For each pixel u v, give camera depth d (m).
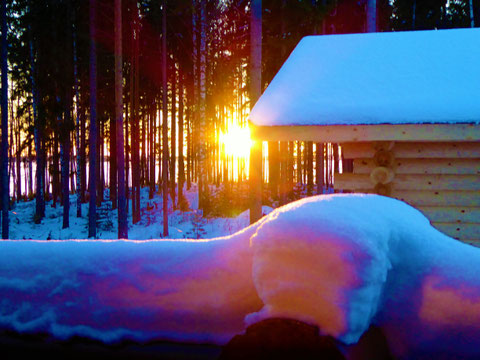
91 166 17.09
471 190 5.46
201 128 20.44
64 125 19.69
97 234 18.66
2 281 1.63
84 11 19.83
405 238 1.56
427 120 4.85
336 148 25.02
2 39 15.17
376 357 1.39
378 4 22.38
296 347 1.28
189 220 19.00
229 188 26.58
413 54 6.07
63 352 1.56
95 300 1.58
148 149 34.47
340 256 1.32
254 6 9.75
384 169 5.39
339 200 1.62
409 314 1.44
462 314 1.39
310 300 1.32
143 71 25.22
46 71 19.98
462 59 5.80
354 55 6.23
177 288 1.55
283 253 1.38
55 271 1.63
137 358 1.54
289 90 5.65
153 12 22.56
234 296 1.53
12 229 19.62
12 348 1.58
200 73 20.28
